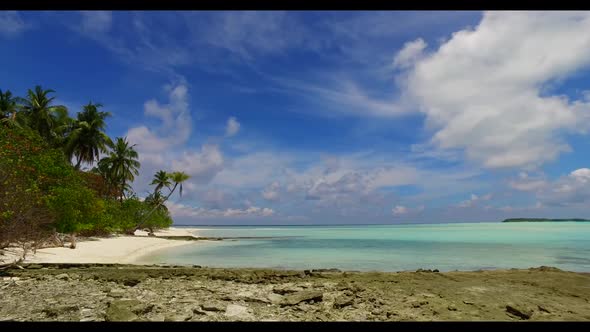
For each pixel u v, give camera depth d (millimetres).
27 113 43844
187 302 7902
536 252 28312
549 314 7562
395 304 8133
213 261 21672
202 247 34812
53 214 21266
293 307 7742
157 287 10062
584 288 10695
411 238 55000
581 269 18453
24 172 19594
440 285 10688
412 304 8039
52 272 12664
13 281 10641
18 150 19906
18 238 15969
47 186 25203
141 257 23672
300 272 13703
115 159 57625
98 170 57938
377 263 20844
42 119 44281
